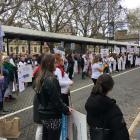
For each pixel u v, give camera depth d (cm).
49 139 554
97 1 5638
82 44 3797
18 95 1634
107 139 462
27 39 2548
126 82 2248
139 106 1284
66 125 551
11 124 824
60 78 796
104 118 462
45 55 565
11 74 1439
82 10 5619
